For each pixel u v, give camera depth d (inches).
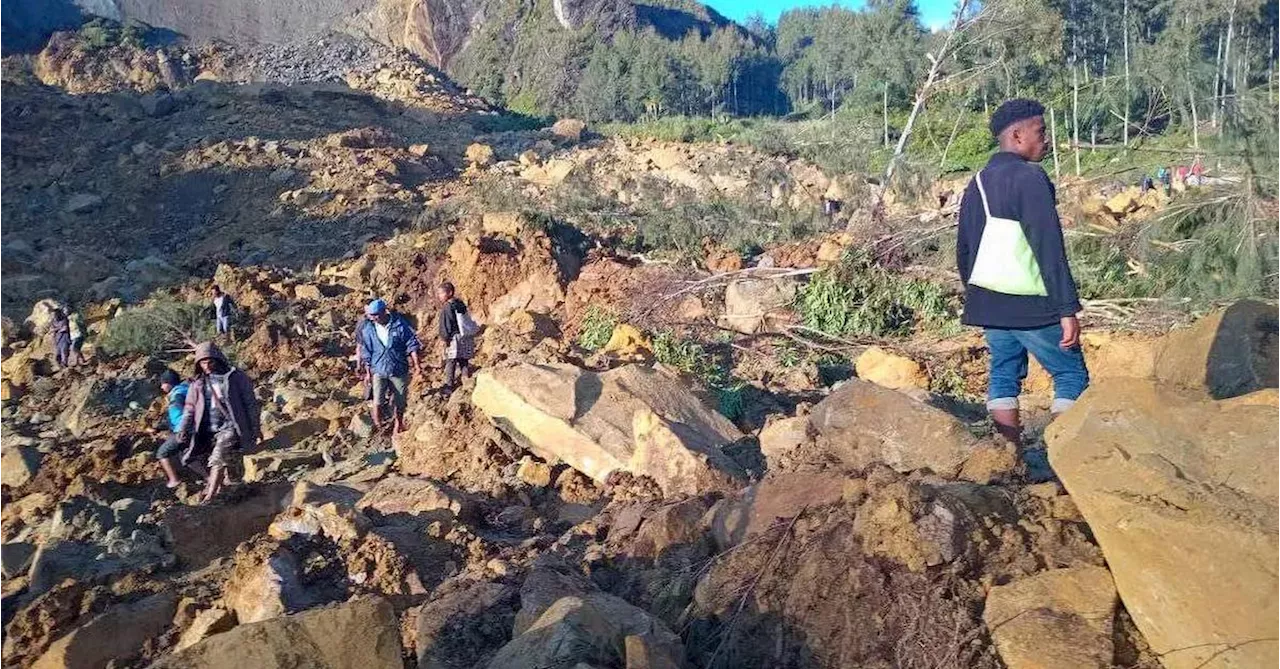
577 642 138.5
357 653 141.0
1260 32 703.7
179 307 620.4
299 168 1138.0
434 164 1211.9
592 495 259.0
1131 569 123.6
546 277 602.2
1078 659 120.9
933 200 661.9
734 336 473.1
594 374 295.7
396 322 376.5
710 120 1694.1
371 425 381.7
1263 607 110.5
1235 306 171.6
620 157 1197.7
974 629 129.3
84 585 218.5
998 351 171.5
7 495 332.8
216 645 137.9
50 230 1043.9
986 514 143.9
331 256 830.5
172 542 250.8
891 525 140.6
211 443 311.1
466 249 626.2
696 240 681.6
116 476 334.0
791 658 140.8
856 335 457.7
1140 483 126.4
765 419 315.3
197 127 1371.8
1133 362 314.3
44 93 1488.7
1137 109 893.2
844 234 568.4
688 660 150.0
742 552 159.5
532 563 199.6
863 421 185.3
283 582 200.2
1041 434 224.4
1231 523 114.8
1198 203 380.2
